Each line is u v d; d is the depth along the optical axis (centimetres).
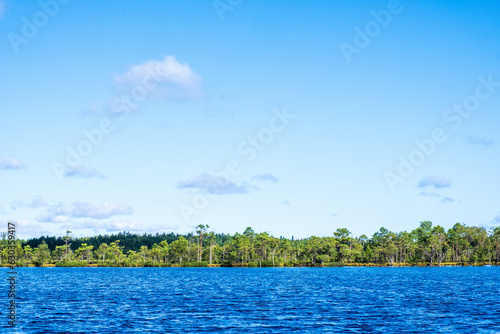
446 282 11069
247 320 5094
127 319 5150
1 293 8156
